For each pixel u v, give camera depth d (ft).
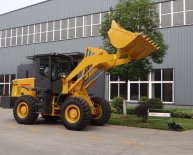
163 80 66.08
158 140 31.27
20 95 45.01
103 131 36.68
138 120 46.42
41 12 90.94
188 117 52.60
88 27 79.82
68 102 37.45
